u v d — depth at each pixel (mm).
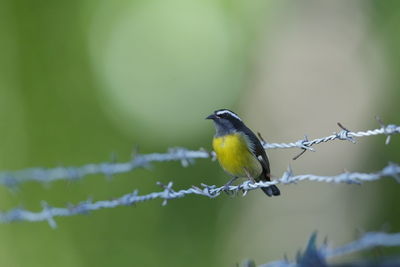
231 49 20250
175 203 16531
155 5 20797
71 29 18875
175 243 16188
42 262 15461
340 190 15805
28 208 15812
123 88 20016
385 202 15398
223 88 20141
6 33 18344
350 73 17703
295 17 18344
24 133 17766
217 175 16688
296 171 16516
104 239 15977
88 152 18125
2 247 15266
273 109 18094
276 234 16078
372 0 17812
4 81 17969
